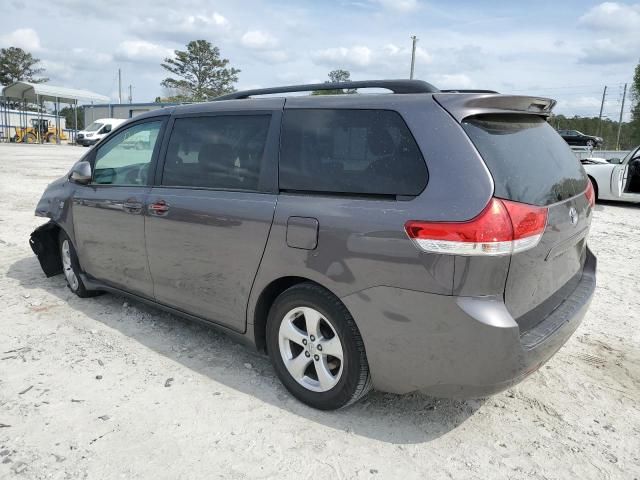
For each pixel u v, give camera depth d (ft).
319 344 9.64
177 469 8.32
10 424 9.34
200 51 223.92
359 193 9.05
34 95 151.53
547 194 8.95
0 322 13.85
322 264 9.18
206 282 11.32
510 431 9.56
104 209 13.64
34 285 16.94
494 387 8.27
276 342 10.34
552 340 8.77
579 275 11.20
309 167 9.79
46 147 121.19
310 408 10.07
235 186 10.85
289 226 9.60
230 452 8.75
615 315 15.55
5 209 30.60
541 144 9.76
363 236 8.67
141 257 12.79
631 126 159.33
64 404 10.01
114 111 195.83
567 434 9.52
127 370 11.41
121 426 9.37
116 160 13.88
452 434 9.41
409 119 8.84
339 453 8.80
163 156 12.50
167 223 11.87
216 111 11.64
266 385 10.91
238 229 10.42
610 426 9.80
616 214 36.11
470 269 7.89
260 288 10.28
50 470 8.23
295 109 10.29
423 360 8.45
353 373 9.20
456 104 8.66
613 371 11.94
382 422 9.70
